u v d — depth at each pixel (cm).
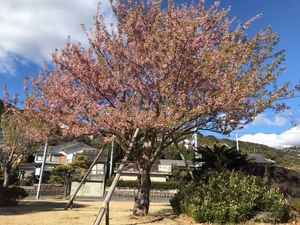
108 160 3828
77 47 868
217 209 786
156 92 823
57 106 845
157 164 3897
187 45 795
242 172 1077
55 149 4266
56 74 912
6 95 982
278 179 1082
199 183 955
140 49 823
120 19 998
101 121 763
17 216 891
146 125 741
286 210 845
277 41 958
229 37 929
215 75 809
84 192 3106
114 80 841
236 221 784
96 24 922
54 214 955
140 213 912
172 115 741
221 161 1280
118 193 3109
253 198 821
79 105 802
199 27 849
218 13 963
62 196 2538
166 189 3162
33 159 4609
